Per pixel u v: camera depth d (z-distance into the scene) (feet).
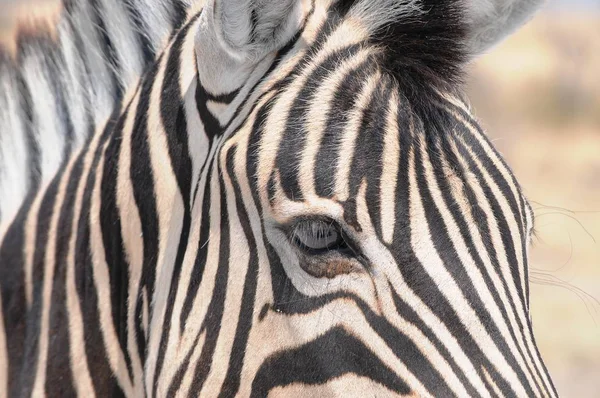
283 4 18.74
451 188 18.47
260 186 18.58
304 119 18.56
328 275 18.06
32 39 25.39
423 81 19.10
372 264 17.92
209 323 19.22
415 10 19.34
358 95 18.72
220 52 19.20
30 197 24.44
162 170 20.95
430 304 17.74
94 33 24.30
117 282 21.67
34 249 23.56
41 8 26.03
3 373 23.12
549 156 151.53
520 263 19.24
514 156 149.38
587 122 177.58
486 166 19.27
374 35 19.52
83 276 22.35
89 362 21.88
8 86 25.40
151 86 22.07
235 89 19.57
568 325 86.53
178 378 19.47
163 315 20.11
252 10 18.63
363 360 17.74
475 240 18.38
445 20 19.33
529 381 17.88
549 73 192.03
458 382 17.49
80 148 24.11
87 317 22.11
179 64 21.49
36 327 22.91
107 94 24.00
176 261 20.17
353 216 17.93
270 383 18.42
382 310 17.79
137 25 23.71
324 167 18.12
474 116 20.57
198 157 20.22
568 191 131.85
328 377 17.85
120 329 21.49
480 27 22.27
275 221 18.39
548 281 24.14
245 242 18.93
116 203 21.85
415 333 17.67
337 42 19.35
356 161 18.16
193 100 20.61
